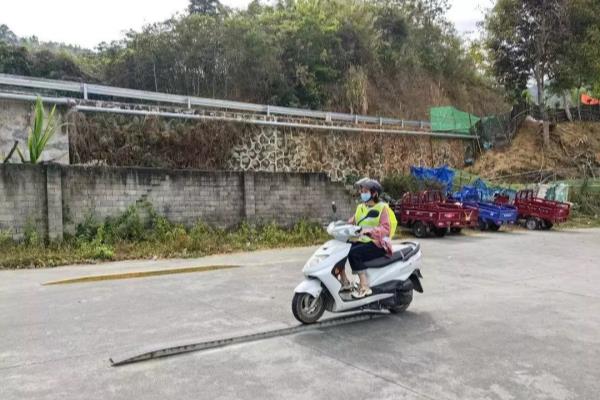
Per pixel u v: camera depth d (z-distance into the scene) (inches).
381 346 199.0
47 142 538.0
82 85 577.6
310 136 783.1
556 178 1013.8
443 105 1253.1
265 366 175.9
